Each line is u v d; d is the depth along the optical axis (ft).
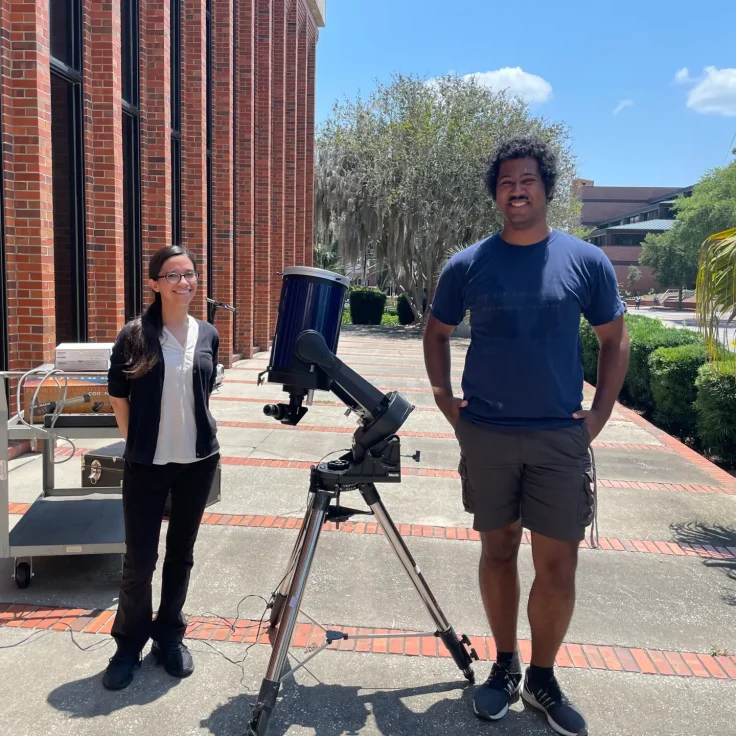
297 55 62.18
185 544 10.11
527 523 8.80
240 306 47.26
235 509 16.75
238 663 10.19
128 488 9.57
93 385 12.24
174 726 8.70
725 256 15.48
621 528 16.47
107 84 25.38
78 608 11.67
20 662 10.02
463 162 72.13
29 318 21.20
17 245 20.95
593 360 47.73
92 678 9.68
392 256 84.58
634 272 266.57
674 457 24.14
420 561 14.03
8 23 20.15
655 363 32.09
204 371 9.79
